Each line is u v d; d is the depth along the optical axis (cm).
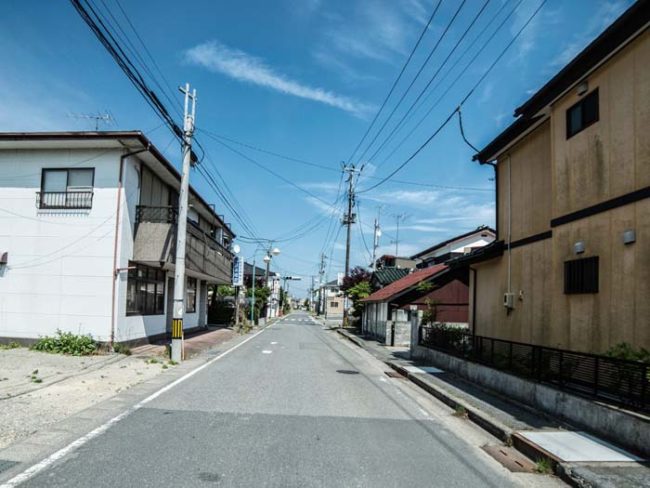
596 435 677
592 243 871
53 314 1595
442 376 1267
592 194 878
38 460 528
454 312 2433
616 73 827
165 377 1163
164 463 532
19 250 1619
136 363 1383
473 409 855
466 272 2452
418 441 682
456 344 1359
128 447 586
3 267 1616
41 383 1003
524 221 1234
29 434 631
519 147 1280
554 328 979
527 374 927
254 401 901
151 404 841
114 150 1633
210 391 988
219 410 812
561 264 964
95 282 1595
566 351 805
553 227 998
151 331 1952
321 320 6731
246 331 3303
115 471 502
